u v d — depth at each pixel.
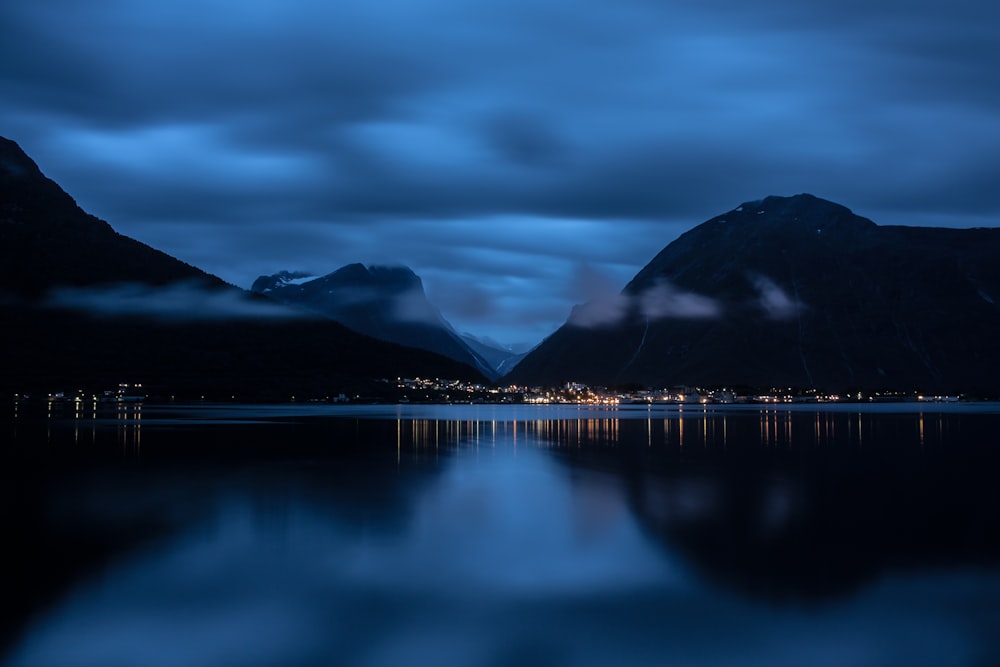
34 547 30.81
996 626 22.77
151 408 175.00
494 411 198.75
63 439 78.56
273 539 32.25
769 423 129.75
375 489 45.44
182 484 47.12
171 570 27.66
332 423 116.19
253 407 192.88
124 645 21.17
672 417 160.25
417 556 29.67
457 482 48.75
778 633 22.17
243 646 21.14
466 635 21.92
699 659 20.50
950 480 50.34
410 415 156.88
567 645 21.30
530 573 27.44
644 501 41.59
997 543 32.03
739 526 35.03
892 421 138.12
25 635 21.80
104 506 39.38
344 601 24.50
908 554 30.17
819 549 30.92
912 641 21.67
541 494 43.81
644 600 24.78
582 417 157.75
